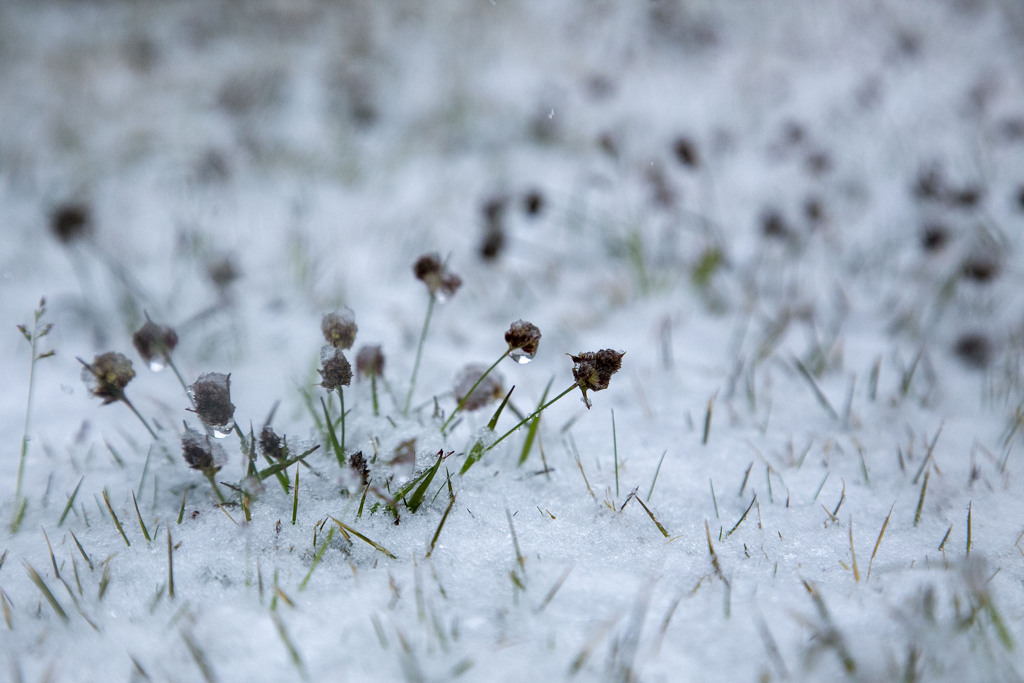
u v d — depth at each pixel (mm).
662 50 1774
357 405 698
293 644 618
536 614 626
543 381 753
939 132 1282
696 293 847
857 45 1803
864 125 1347
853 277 863
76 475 687
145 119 1515
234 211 1098
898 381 755
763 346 780
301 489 665
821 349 780
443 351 781
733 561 646
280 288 860
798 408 733
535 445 697
